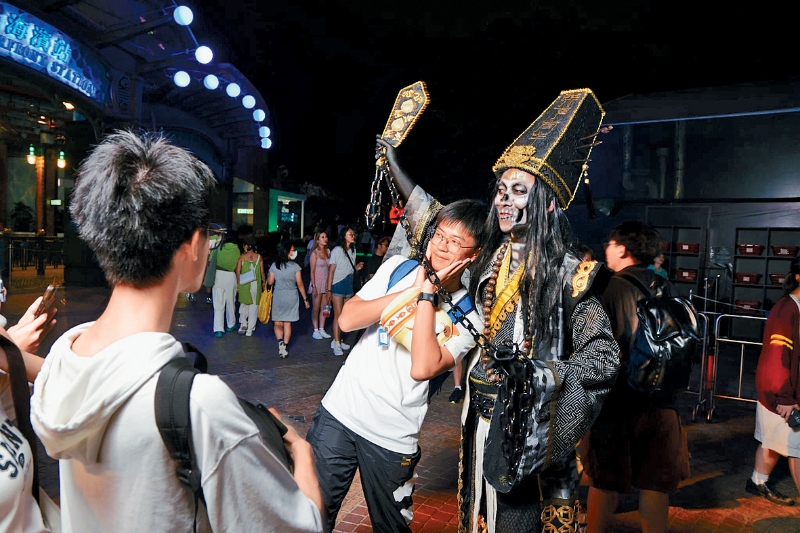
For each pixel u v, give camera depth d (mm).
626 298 3098
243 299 9789
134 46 13438
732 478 4543
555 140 2223
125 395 951
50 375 1035
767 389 3832
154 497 973
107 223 1017
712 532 3682
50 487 3838
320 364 7895
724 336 10102
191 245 1104
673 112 9836
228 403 989
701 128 9680
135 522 978
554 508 2146
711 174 9680
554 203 2240
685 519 3854
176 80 13656
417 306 2254
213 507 973
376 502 2631
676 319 2953
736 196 9539
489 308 2352
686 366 2943
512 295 2291
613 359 2092
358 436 2607
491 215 2404
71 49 11625
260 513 1020
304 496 1115
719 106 9516
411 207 2818
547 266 2186
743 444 5348
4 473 1161
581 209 10547
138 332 1037
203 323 10680
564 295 2160
